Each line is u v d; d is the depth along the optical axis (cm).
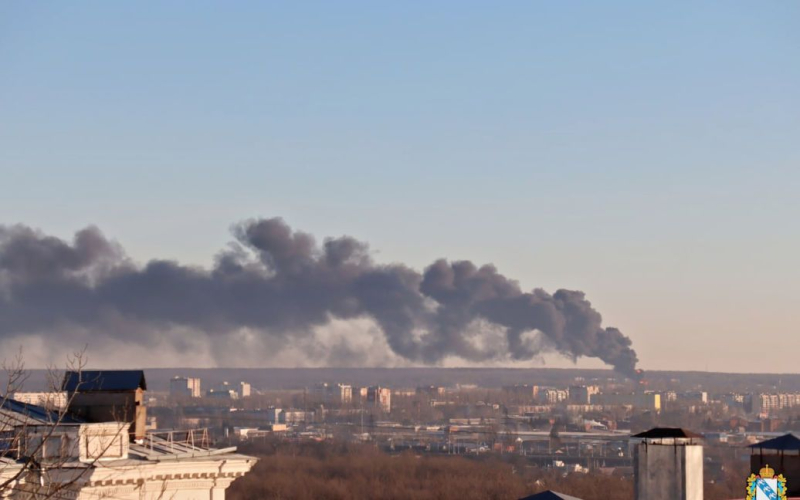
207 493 6525
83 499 5766
